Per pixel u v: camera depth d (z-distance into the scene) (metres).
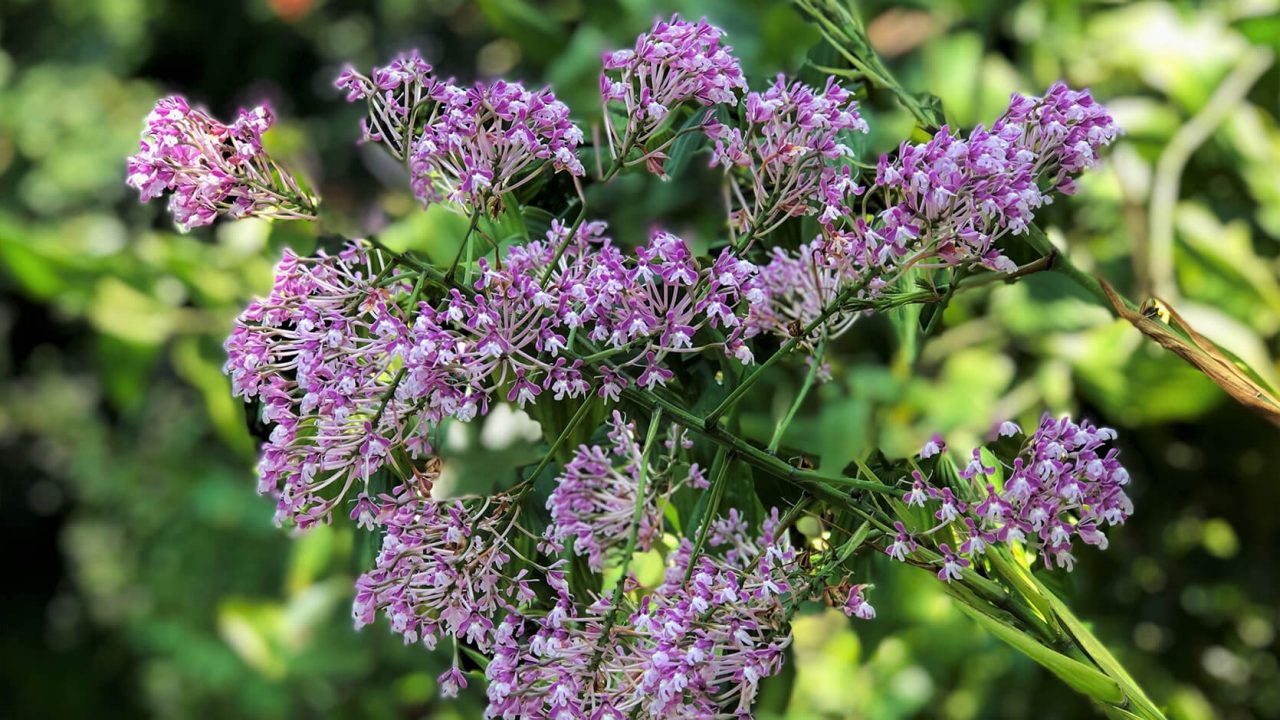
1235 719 1.97
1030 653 1.22
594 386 1.20
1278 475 1.84
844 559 1.21
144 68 5.60
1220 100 1.68
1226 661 1.96
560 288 1.17
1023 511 1.18
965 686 1.95
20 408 5.35
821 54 1.33
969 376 1.70
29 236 2.03
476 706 2.05
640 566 1.33
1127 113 1.76
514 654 1.18
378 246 1.19
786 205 1.21
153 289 2.06
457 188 1.21
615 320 1.18
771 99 1.19
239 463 4.10
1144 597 1.93
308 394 1.17
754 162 1.24
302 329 1.18
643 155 1.21
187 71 5.66
